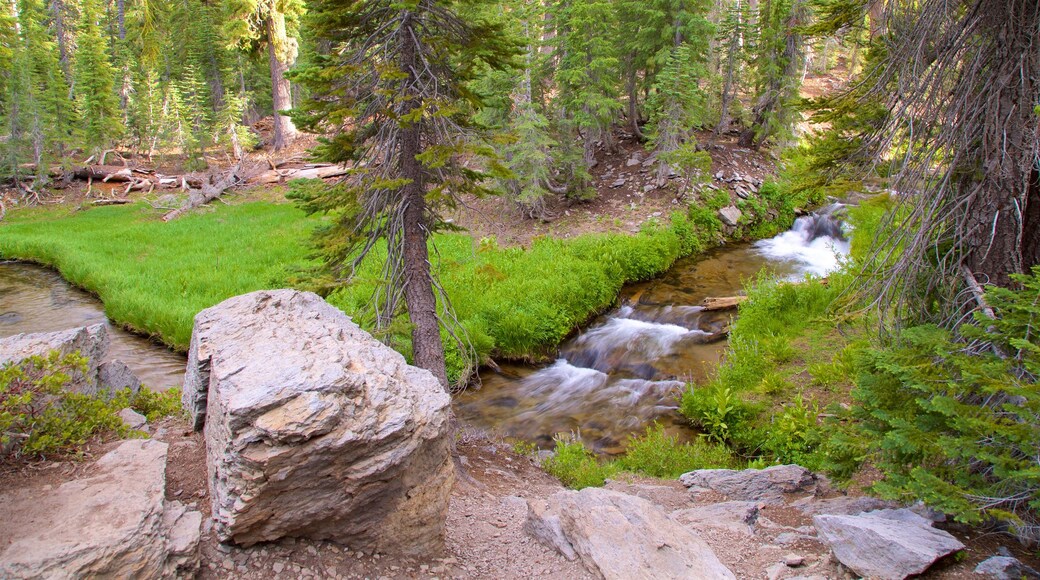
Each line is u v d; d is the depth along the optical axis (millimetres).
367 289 16281
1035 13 5812
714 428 10984
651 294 18828
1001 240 6281
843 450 6203
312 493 4656
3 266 23125
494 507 7672
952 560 4648
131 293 17875
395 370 5598
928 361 5359
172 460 5500
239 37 33625
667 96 23188
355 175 9547
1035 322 4734
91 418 5457
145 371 14242
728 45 26891
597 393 13477
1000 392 5418
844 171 7613
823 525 5281
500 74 21250
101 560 3771
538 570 5527
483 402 13320
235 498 4414
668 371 14125
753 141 27859
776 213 24984
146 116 40312
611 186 24969
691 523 6395
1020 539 4859
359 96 9281
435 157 8531
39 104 34562
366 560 5066
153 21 41688
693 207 23078
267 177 34156
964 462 5328
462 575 5398
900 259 6691
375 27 9258
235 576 4449
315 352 5430
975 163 6352
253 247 23094
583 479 9453
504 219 23297
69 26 51562
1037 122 5977
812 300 15016
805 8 23469
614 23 26047
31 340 6871
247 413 4410
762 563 5297
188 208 30469
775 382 11547
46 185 34281
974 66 6145
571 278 17688
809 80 41094
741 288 18906
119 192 34125
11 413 4898
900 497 5047
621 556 5098
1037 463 4312
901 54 6730
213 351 5652
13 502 4289
